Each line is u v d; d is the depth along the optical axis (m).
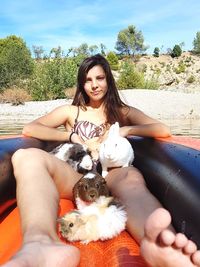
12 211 0.82
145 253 0.53
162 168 0.85
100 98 1.12
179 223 0.68
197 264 0.51
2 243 0.69
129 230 0.69
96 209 0.71
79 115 1.15
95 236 0.68
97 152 1.03
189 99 6.11
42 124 1.12
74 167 0.97
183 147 0.93
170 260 0.51
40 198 0.66
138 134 1.08
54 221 0.64
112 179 0.88
